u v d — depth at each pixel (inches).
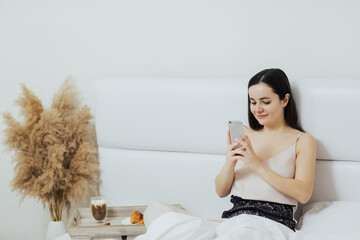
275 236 57.9
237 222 59.5
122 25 86.0
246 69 80.4
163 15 83.7
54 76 90.6
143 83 80.1
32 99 85.0
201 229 57.9
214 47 81.7
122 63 87.1
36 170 84.0
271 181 63.4
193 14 82.0
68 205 87.4
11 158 93.6
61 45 89.4
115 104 81.8
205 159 77.4
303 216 67.7
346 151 69.4
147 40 85.2
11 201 95.2
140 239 59.6
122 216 79.1
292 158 67.2
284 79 67.7
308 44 76.7
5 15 91.0
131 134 81.5
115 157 83.2
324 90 69.4
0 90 92.7
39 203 93.7
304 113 70.7
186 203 79.1
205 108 76.2
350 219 60.7
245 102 73.9
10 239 96.3
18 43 91.2
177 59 84.0
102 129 83.7
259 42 79.0
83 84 89.6
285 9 77.0
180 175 78.9
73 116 86.6
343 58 75.5
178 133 78.5
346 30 74.7
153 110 79.4
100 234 70.2
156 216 67.2
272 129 69.9
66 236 75.5
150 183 81.0
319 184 71.0
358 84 68.9
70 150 86.0
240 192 67.1
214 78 78.2
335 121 69.2
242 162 69.1
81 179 83.1
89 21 87.6
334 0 74.6
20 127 83.3
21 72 91.8
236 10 79.5
